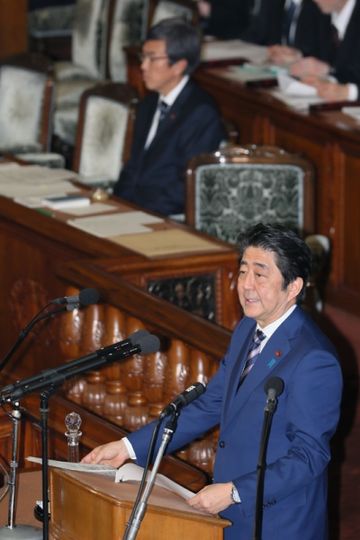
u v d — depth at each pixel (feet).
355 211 82.53
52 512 36.01
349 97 88.69
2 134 95.40
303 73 92.07
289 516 36.29
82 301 39.29
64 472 35.24
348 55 91.86
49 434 45.73
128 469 36.50
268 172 72.84
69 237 63.67
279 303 36.37
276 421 36.27
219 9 112.47
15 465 37.37
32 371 66.23
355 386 72.84
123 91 84.94
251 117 91.20
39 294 66.90
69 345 54.13
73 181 76.07
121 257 58.85
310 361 35.94
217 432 48.55
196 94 76.79
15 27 117.29
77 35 117.80
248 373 37.29
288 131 87.45
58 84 113.60
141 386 51.47
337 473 62.44
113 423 49.98
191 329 49.75
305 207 73.10
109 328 53.11
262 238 36.04
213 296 59.57
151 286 58.13
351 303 83.97
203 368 49.80
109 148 84.94
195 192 73.41
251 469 36.65
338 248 84.43
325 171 84.17
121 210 68.80
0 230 69.46
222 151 73.10
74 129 109.50
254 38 106.83
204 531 34.19
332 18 93.30
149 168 77.05
